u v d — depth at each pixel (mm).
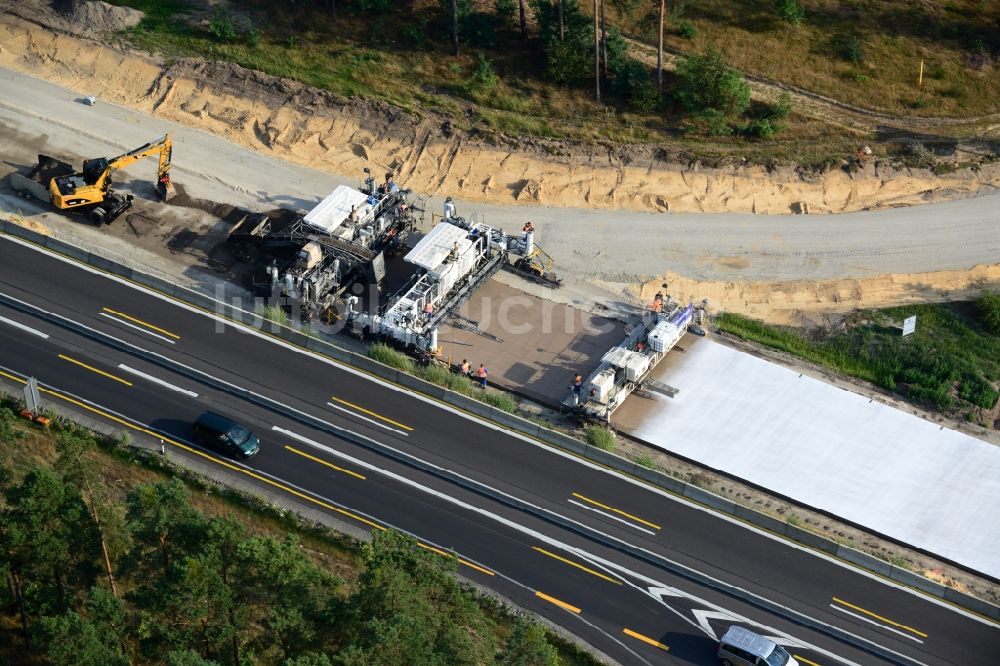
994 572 77375
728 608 74188
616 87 110875
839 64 115812
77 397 82812
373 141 106000
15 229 94125
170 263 93812
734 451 83812
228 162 103312
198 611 60344
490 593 73750
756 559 76562
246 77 109188
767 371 89562
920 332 93625
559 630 72250
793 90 113500
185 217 97688
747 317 94500
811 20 119688
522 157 104938
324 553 75125
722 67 109188
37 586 65000
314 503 77875
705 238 99875
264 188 101188
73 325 87625
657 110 110125
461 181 103250
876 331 93500
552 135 106938
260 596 62406
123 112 107125
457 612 65000
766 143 108000
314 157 104750
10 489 64062
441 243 90625
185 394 83875
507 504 78875
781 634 73000
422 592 62969
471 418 83875
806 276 97312
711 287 95938
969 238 101125
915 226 102000
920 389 89188
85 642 58812
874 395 89062
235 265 94062
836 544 76938
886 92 113500
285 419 82875
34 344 86188
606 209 101875
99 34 112500
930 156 107812
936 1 121875
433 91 110188
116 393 83375
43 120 105438
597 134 107312
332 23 114875
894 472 83188
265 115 107250
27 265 91750
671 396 87125
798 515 80188
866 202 104125
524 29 114500
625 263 97375
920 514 80688
